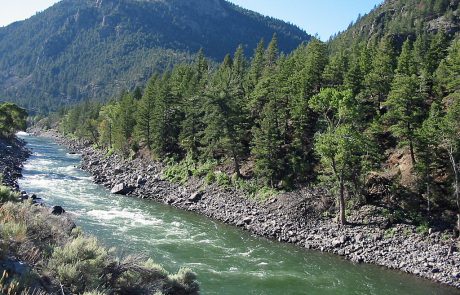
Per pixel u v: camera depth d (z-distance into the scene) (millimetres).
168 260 29234
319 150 40531
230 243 35688
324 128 51000
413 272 31531
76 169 72562
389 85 55906
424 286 29094
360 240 36500
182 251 31953
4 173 54156
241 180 52188
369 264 33250
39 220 14688
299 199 44406
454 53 58688
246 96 66125
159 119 69750
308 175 48250
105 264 13391
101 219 39406
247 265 30297
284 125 55781
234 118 53656
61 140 154750
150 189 56125
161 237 35219
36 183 54781
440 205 38562
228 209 46469
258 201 46719
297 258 33281
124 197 52250
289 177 48375
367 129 47312
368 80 56219
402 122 42281
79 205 44531
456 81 48875
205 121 58719
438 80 54094
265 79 64875
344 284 28250
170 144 70438
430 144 39094
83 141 134500
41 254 12375
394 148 47781
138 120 79438
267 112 50688
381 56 61969
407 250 34219
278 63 81812
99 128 112688
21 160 76188
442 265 31719
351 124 45031
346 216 40344
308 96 55719
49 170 68062
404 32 125688
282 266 30844
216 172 55781
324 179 41906
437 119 39000
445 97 52344
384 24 161125
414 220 37812
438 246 34062
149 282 14570
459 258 32219
